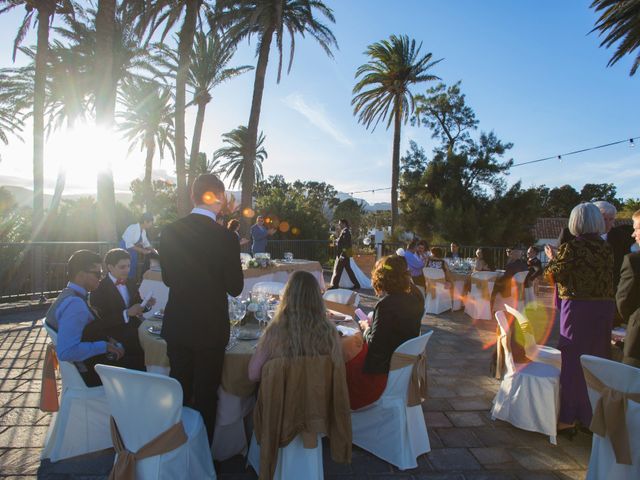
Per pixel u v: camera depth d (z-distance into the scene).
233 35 15.36
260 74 15.54
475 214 20.25
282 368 2.38
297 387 2.40
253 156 15.69
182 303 2.55
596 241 3.13
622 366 2.29
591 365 2.41
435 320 7.70
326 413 2.46
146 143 28.89
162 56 19.14
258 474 2.57
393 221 22.12
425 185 22.78
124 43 16.69
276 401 2.38
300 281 2.51
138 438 2.22
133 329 3.47
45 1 13.20
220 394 2.79
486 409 3.88
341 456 2.48
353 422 3.17
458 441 3.30
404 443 2.93
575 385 3.22
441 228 20.53
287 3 15.69
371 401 3.02
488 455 3.10
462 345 6.01
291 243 16.23
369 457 3.05
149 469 2.20
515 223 20.61
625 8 11.55
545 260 15.68
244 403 2.89
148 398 2.15
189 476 2.36
